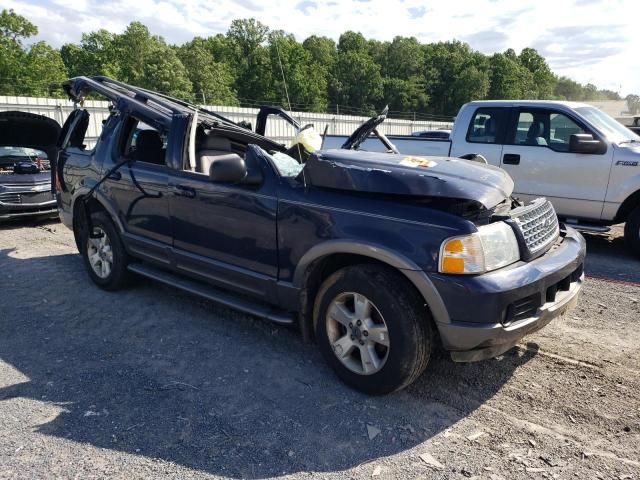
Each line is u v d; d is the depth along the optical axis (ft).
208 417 10.07
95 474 8.45
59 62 182.09
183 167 13.84
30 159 31.60
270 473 8.56
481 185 10.32
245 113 83.30
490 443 9.36
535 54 410.72
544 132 23.65
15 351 12.79
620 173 21.58
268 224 11.78
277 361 12.36
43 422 9.84
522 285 9.70
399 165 10.98
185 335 13.78
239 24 274.16
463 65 350.02
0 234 25.96
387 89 320.91
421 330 9.98
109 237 16.22
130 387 11.14
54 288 17.37
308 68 247.50
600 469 8.65
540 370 11.98
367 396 10.85
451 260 9.44
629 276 19.38
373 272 10.26
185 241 13.88
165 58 208.03
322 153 11.53
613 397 10.84
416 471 8.63
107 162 16.07
